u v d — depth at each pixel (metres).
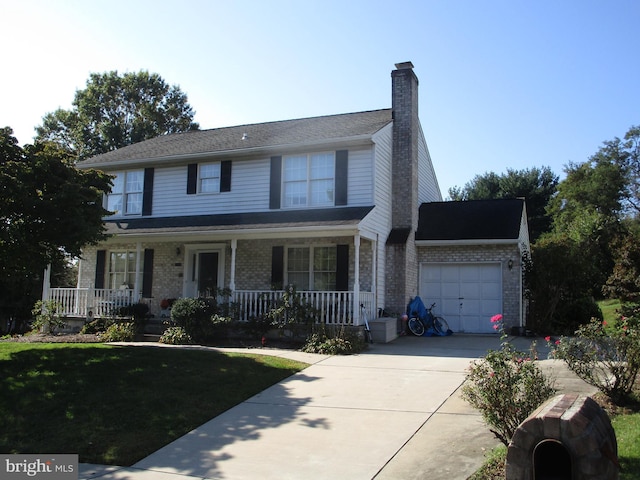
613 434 4.46
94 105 40.97
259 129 22.06
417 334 17.86
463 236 19.11
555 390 6.31
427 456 6.32
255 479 5.79
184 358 11.41
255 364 11.17
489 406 6.02
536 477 4.02
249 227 16.33
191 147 20.59
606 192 49.62
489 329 18.81
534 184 46.59
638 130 51.75
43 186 12.06
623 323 8.51
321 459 6.34
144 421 7.76
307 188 18.05
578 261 18.80
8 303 25.06
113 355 11.64
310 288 17.81
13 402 8.55
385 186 18.69
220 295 16.39
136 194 20.67
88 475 5.98
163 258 19.86
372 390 9.47
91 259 21.03
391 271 18.34
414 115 20.03
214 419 8.01
